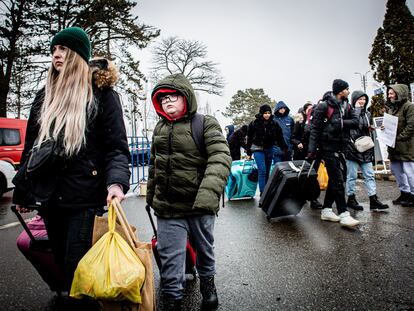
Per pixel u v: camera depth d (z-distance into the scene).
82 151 1.99
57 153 1.92
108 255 1.80
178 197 2.48
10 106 22.30
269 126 6.76
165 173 2.49
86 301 1.95
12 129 11.34
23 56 20.69
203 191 2.33
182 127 2.52
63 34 2.09
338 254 3.68
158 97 2.58
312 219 5.39
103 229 1.97
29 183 2.00
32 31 21.23
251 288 2.91
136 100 26.52
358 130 6.13
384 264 3.34
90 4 22.06
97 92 2.09
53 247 2.16
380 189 8.11
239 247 4.04
